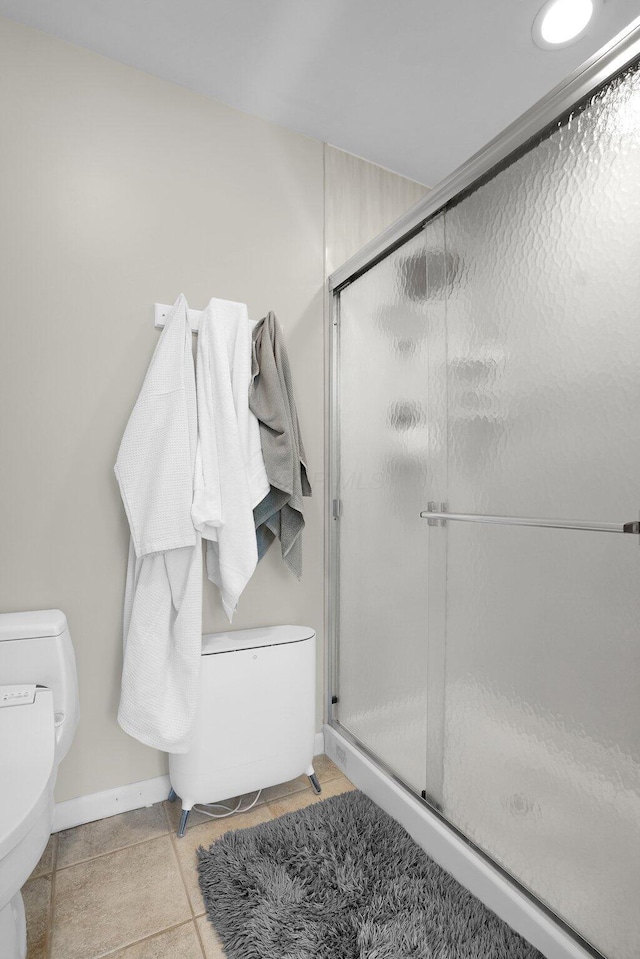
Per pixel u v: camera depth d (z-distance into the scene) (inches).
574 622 40.8
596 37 59.3
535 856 44.0
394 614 63.4
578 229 40.6
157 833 58.9
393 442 63.9
